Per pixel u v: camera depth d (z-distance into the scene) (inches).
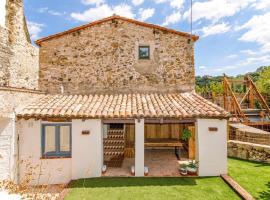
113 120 375.6
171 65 480.7
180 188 311.3
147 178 354.6
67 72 477.1
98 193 297.9
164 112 358.6
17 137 355.3
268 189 297.3
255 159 435.5
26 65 431.8
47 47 478.3
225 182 331.3
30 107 369.7
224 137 366.9
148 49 483.2
